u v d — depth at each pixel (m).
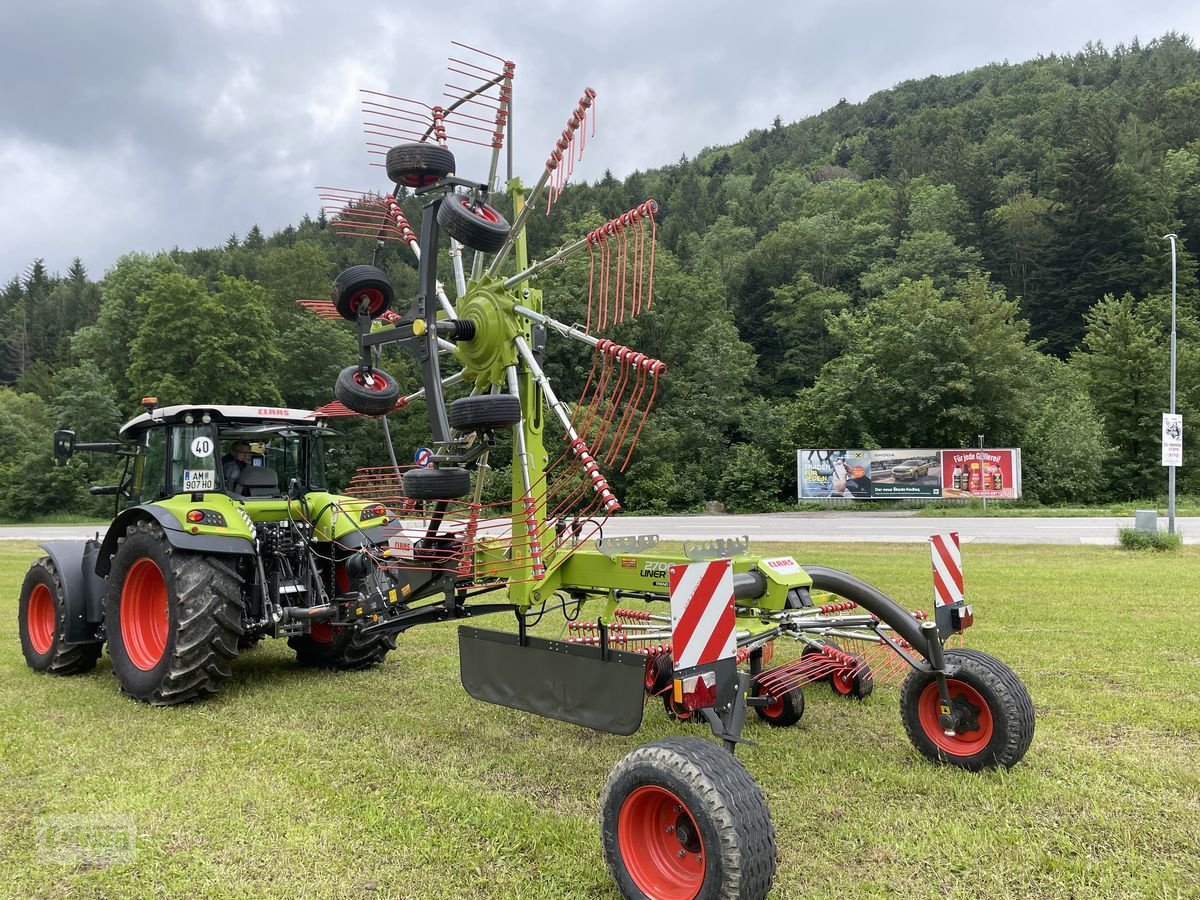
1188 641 6.19
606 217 62.12
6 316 83.69
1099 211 51.25
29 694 5.12
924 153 90.50
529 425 3.89
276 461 5.95
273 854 2.86
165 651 4.76
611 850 2.60
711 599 2.78
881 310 37.34
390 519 5.43
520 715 4.62
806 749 3.96
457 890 2.61
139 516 5.15
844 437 32.62
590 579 3.92
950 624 3.79
